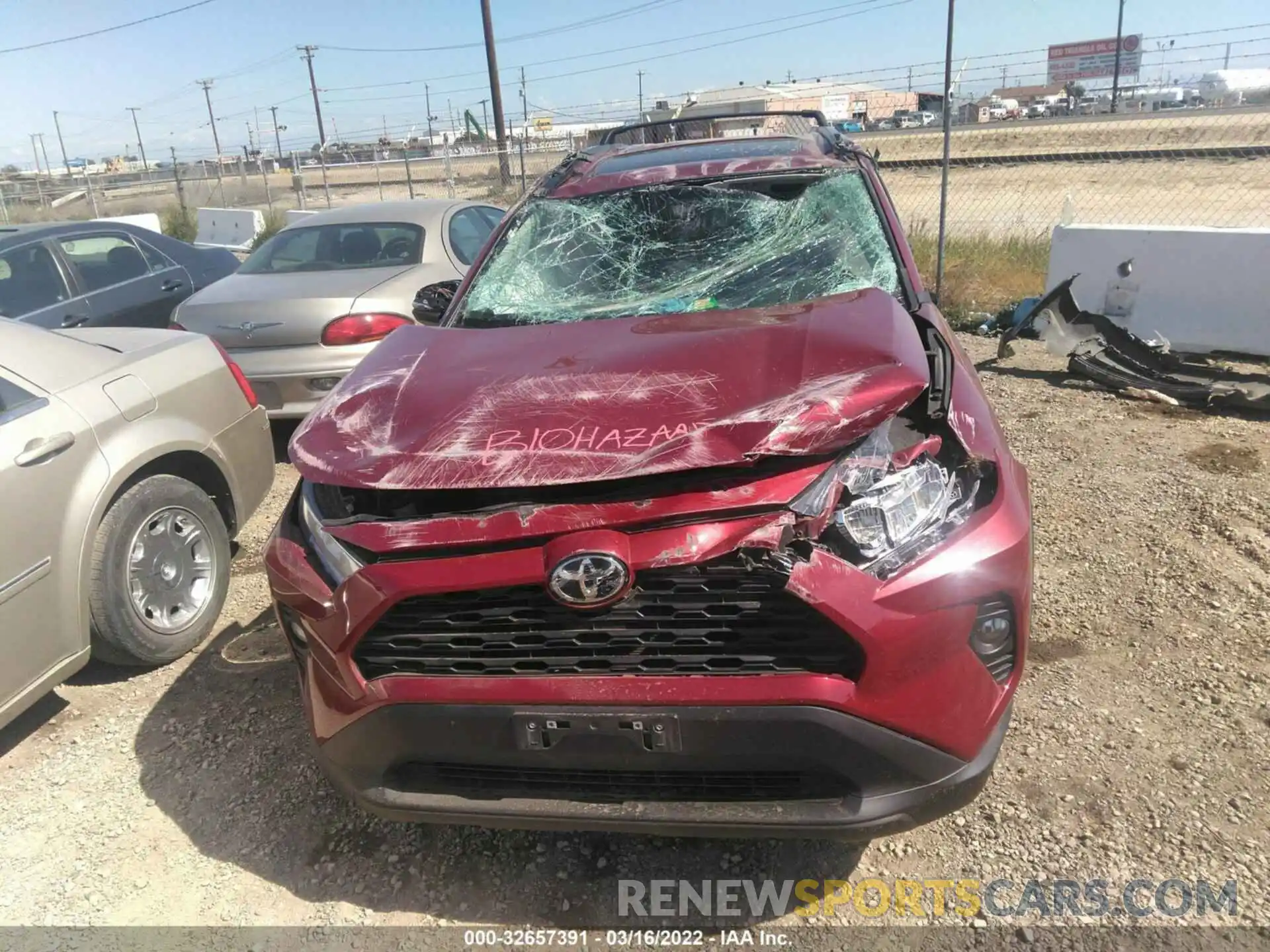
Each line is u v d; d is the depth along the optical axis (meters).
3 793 3.05
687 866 2.56
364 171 40.12
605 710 2.03
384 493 2.31
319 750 2.33
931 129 23.55
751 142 4.28
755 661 2.01
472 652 2.13
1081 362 6.21
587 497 2.10
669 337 2.69
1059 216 13.81
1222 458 4.79
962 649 2.06
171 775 3.07
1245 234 6.27
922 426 2.34
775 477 2.10
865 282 3.19
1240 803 2.57
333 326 5.50
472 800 2.24
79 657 3.26
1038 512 4.33
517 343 2.84
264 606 4.12
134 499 3.48
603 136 5.07
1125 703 3.00
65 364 3.42
